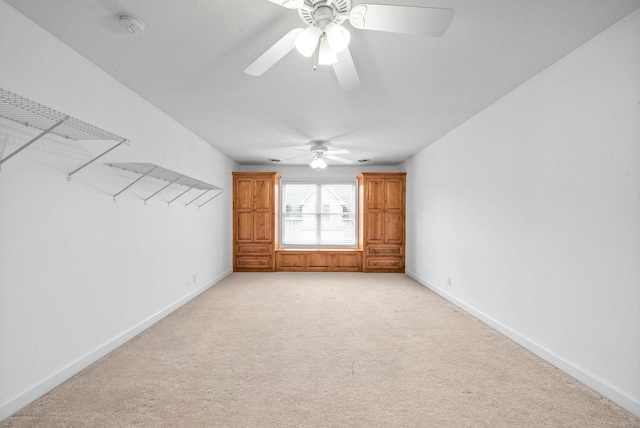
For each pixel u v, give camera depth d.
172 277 3.68
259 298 4.23
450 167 4.14
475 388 2.02
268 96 3.01
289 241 6.79
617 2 1.71
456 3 1.73
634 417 1.74
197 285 4.42
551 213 2.39
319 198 6.77
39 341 1.91
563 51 2.21
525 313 2.67
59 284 2.07
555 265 2.34
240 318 3.40
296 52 2.24
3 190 1.71
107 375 2.16
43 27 1.92
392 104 3.21
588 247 2.07
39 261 1.92
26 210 1.84
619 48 1.87
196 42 2.10
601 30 1.96
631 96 1.80
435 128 4.04
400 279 5.53
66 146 2.13
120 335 2.69
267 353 2.53
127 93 2.79
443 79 2.65
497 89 2.84
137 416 1.71
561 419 1.72
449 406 1.83
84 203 2.29
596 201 2.01
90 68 2.34
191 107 3.28
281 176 6.73
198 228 4.45
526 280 2.66
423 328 3.11
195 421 1.68
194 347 2.64
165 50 2.20
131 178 2.86
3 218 1.71
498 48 2.17
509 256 2.89
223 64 2.40
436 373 2.21
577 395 1.95
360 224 6.51
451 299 4.07
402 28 1.50
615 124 1.89
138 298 2.98
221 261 5.49
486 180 3.28
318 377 2.15
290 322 3.28
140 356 2.46
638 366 1.76
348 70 1.95
